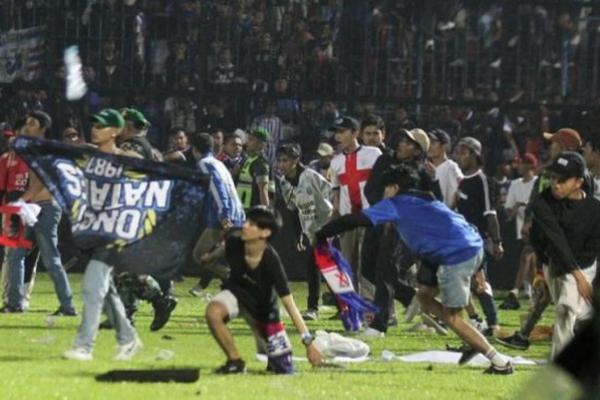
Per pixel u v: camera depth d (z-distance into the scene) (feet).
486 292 103.14
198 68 168.25
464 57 172.76
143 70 167.53
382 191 109.40
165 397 63.26
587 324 27.91
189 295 138.00
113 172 78.28
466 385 72.69
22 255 112.88
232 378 71.05
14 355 79.71
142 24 167.53
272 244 165.78
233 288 73.46
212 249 111.75
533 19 173.88
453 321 78.23
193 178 78.13
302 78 169.48
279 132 167.94
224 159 139.95
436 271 78.02
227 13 169.48
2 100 165.78
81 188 78.33
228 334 73.31
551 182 76.79
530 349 98.12
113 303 79.51
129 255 78.02
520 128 172.14
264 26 170.09
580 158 76.23
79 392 63.93
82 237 77.77
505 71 173.47
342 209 116.47
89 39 166.61
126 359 79.05
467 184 114.52
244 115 168.45
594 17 173.78
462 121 171.42
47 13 165.89
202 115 167.94
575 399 27.30
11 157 112.78
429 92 172.35
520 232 156.56
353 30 171.12
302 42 170.30
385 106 170.30
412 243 77.30
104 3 166.50
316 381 71.31
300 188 118.21
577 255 76.28
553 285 76.69
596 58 173.68
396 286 108.68
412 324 111.04
